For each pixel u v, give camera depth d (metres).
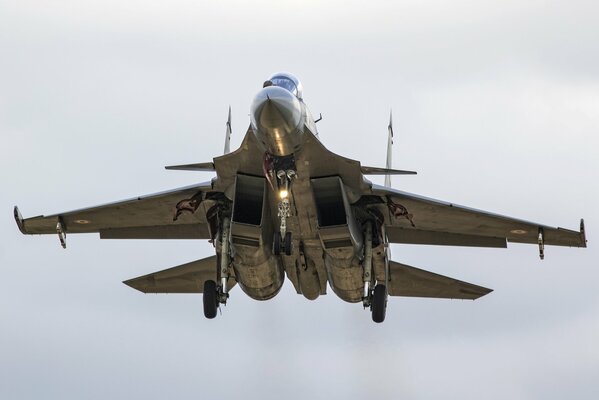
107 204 75.75
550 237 75.69
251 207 71.00
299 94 69.31
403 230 77.88
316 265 75.62
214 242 75.00
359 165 68.19
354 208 72.94
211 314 74.12
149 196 74.31
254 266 72.62
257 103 62.94
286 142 64.12
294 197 68.56
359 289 76.06
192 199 74.19
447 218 75.06
